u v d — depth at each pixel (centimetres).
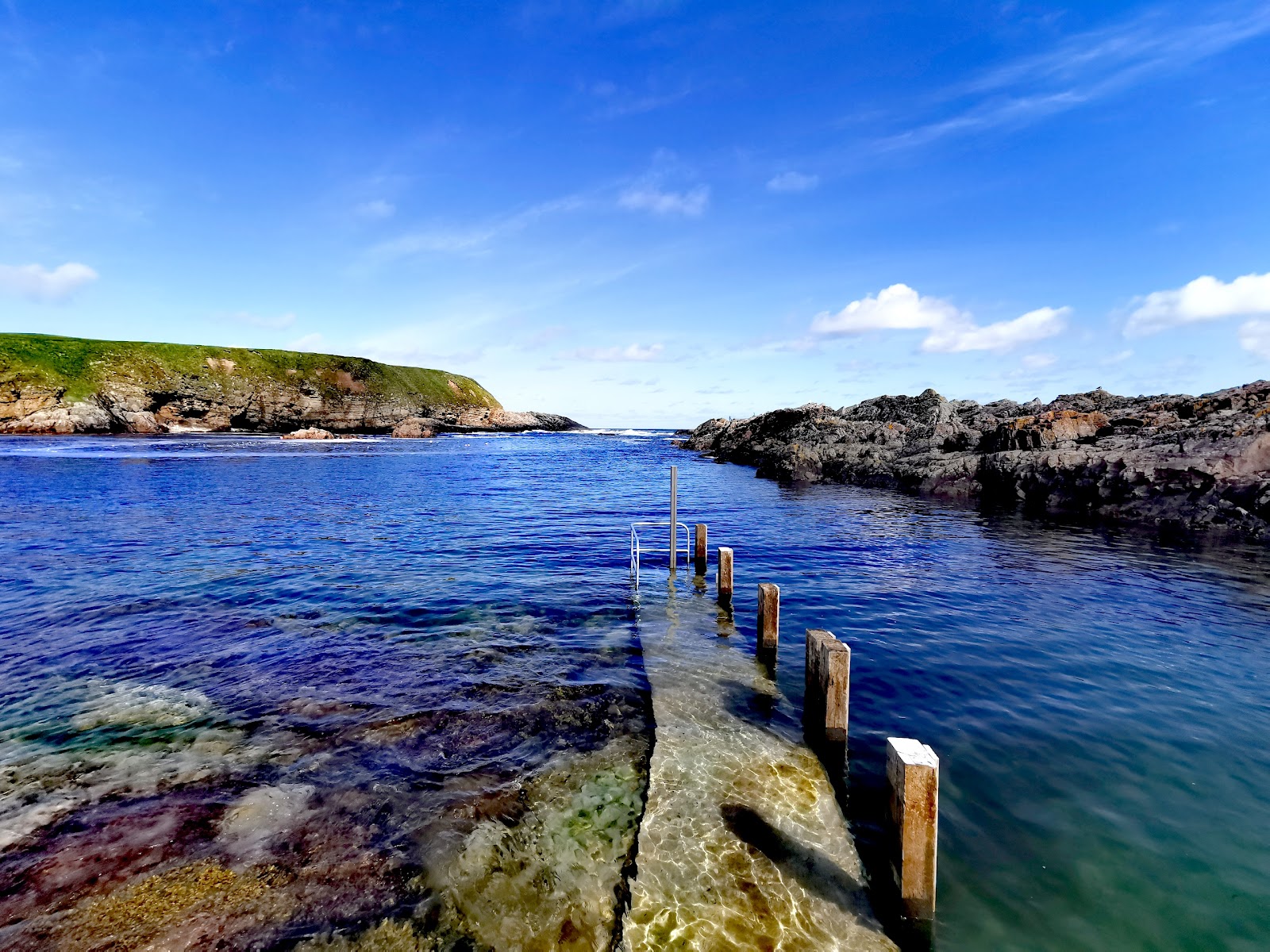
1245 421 2456
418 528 2352
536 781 696
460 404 15588
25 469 4422
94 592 1439
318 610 1312
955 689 916
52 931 479
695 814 636
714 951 466
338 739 790
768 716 857
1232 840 576
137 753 751
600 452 8300
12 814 627
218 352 11400
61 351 9612
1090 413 3222
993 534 2173
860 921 497
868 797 666
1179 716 822
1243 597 1374
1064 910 496
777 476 4353
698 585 1538
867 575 1611
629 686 954
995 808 628
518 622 1250
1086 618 1241
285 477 4322
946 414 4784
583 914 504
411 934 482
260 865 556
